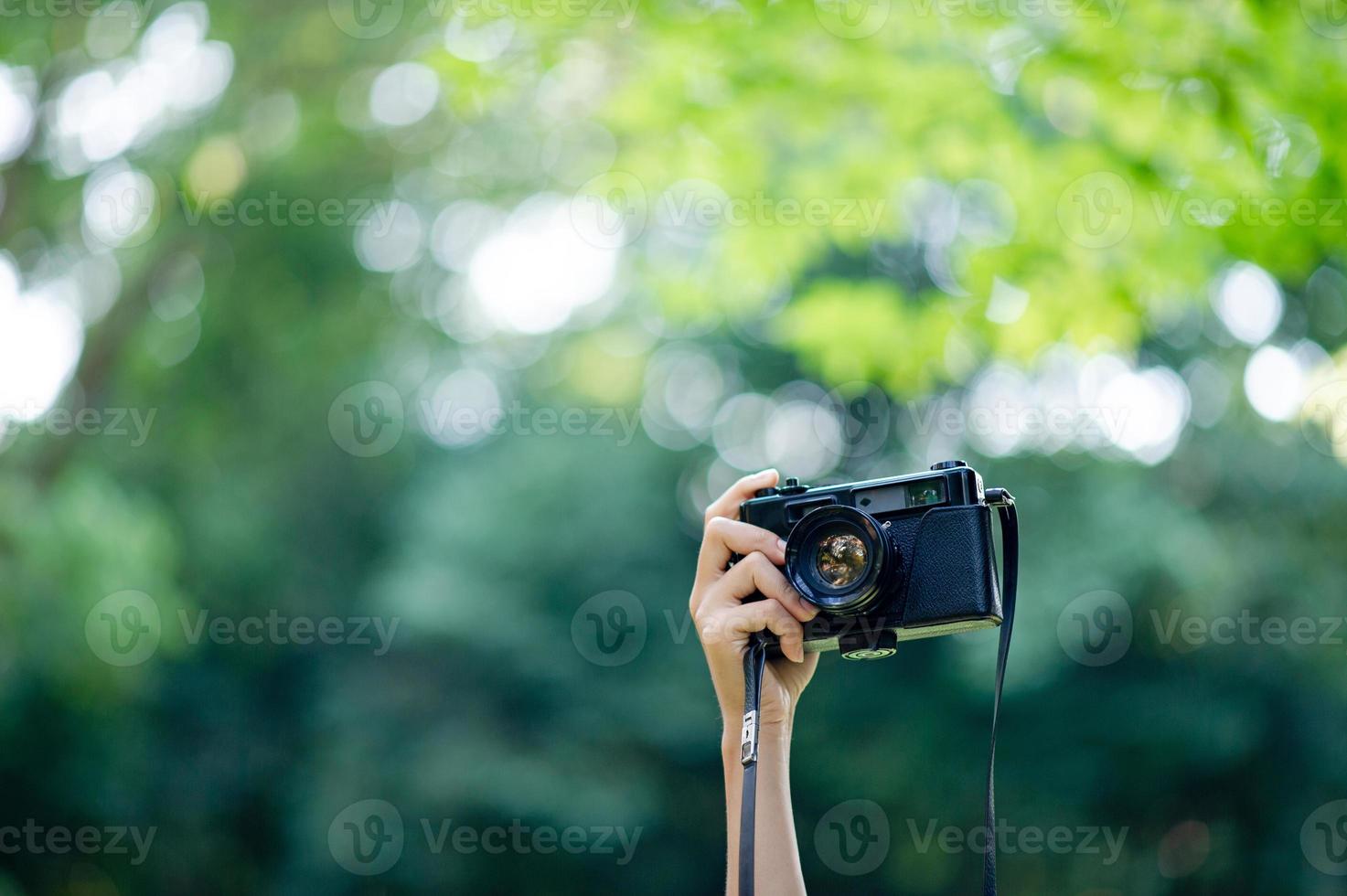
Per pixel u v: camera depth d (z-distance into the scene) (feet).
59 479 28.17
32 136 27.02
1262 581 36.86
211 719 45.60
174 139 28.30
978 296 14.73
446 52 15.11
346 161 30.81
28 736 34.27
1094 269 14.02
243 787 46.37
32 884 36.35
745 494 7.13
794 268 16.24
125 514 27.76
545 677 47.16
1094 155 13.26
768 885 6.15
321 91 28.25
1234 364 37.96
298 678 48.70
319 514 49.06
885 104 13.97
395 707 46.80
